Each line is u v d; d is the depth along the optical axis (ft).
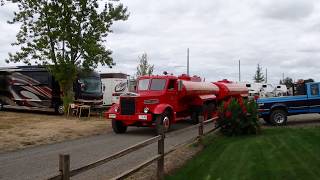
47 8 88.89
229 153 39.99
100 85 100.01
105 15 91.66
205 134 49.62
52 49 90.38
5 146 47.91
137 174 33.96
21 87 101.86
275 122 69.36
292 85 73.72
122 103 61.05
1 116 87.66
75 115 92.63
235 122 54.03
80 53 90.63
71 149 46.34
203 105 74.28
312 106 70.13
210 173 32.07
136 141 53.01
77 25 90.22
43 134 58.23
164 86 62.75
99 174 33.55
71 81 91.66
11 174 33.83
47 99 97.04
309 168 30.07
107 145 49.42
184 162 38.65
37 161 39.22
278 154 36.55
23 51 89.45
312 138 44.75
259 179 28.22
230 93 84.64
